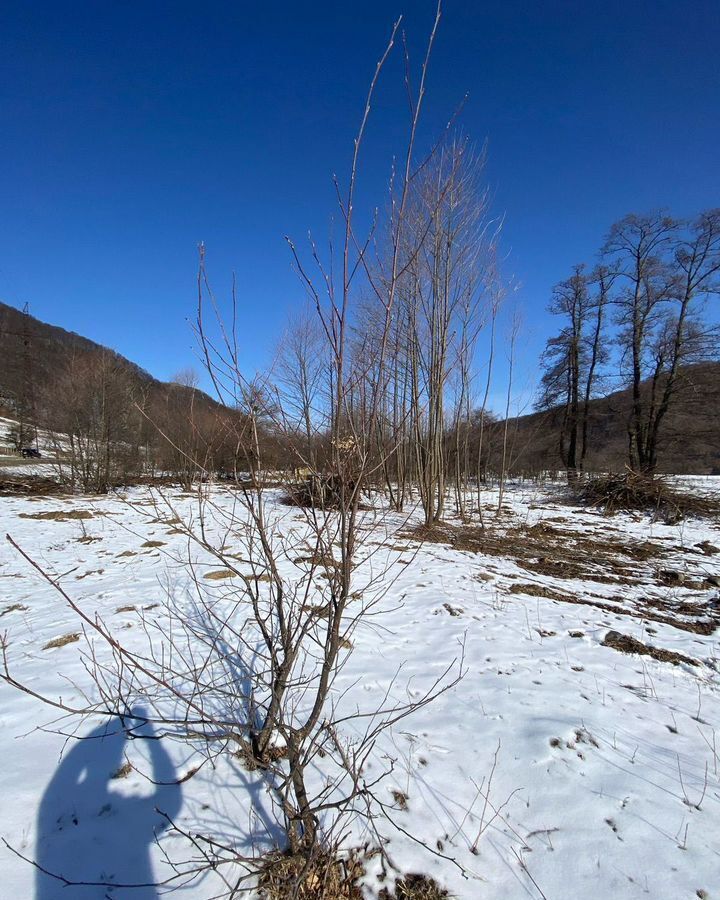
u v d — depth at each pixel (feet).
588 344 73.10
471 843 6.98
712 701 10.99
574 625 15.52
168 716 9.48
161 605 15.88
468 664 12.35
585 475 56.44
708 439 70.28
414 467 51.47
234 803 7.46
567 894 6.26
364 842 6.86
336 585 6.91
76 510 38.42
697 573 23.31
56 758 8.27
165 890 6.04
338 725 9.41
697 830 7.25
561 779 8.18
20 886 6.01
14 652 12.63
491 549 28.32
